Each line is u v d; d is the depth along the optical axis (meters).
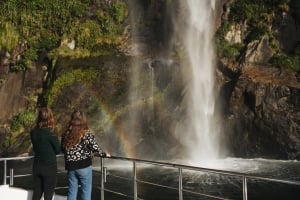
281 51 30.50
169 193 16.94
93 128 25.80
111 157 8.16
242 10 31.39
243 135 27.06
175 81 27.45
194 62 29.19
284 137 25.89
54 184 7.82
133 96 26.53
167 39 29.69
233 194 16.48
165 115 26.64
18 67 28.98
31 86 28.84
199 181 18.84
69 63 27.92
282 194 16.67
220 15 31.62
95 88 26.61
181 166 7.71
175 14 30.06
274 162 25.09
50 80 27.58
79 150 7.71
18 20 29.64
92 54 29.16
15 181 21.27
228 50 30.09
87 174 7.79
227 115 27.64
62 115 26.19
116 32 30.11
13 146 26.73
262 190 17.42
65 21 29.84
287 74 28.00
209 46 30.25
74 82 26.75
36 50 29.41
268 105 26.36
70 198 7.79
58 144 7.80
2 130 27.56
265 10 31.41
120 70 27.11
